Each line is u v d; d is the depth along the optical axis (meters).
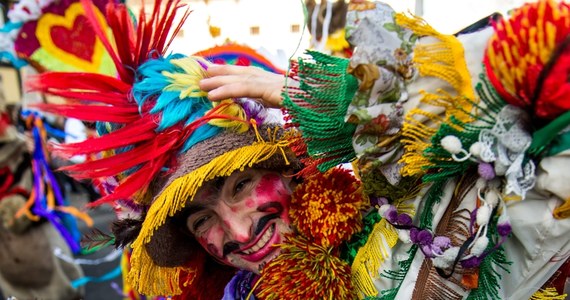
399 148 0.61
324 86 0.63
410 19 0.59
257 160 0.69
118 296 2.29
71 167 0.70
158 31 0.76
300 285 0.68
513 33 0.50
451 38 0.57
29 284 1.83
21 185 1.75
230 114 0.70
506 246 0.61
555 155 0.52
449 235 0.61
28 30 0.82
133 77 0.75
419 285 0.63
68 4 0.82
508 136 0.53
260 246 0.73
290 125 0.67
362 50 0.59
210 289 0.91
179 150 0.71
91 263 2.62
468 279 0.60
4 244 1.75
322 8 1.17
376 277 0.68
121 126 0.75
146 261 0.79
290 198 0.74
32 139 1.77
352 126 0.62
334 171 0.72
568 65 0.48
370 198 0.69
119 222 0.80
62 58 0.82
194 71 0.72
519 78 0.50
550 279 0.72
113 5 0.73
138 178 0.70
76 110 0.71
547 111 0.51
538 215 0.56
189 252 0.83
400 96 0.59
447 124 0.55
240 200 0.73
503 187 0.56
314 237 0.70
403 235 0.64
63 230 1.97
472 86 0.55
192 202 0.74
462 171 0.60
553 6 0.49
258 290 0.80
